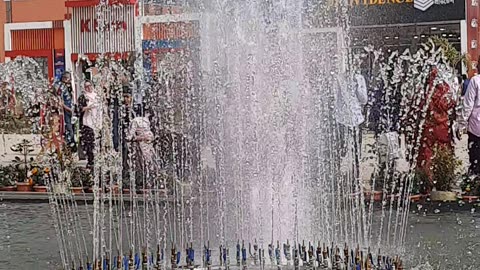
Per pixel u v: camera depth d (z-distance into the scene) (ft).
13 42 94.38
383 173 44.21
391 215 38.29
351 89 47.85
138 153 47.37
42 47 92.84
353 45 80.89
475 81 44.65
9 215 41.45
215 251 28.84
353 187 42.65
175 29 72.28
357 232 33.71
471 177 43.29
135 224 37.55
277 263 26.14
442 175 42.65
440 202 41.75
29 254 31.55
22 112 72.79
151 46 76.28
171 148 47.19
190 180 45.09
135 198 44.29
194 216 37.96
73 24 87.86
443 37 83.51
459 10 82.79
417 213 38.91
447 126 43.75
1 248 32.81
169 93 50.44
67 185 48.06
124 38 80.33
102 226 37.42
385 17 82.43
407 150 45.50
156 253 28.53
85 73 78.28
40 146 60.13
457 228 35.14
